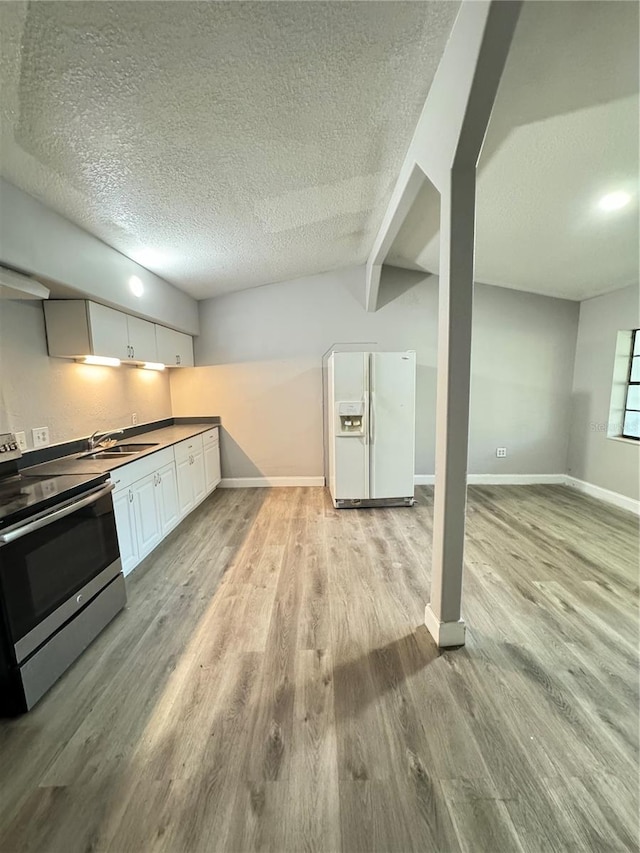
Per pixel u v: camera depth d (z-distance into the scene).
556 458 4.63
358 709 1.50
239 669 1.72
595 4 1.26
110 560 2.08
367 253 4.01
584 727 1.41
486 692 1.57
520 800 1.17
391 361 3.71
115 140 1.67
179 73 1.40
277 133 1.83
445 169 1.60
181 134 1.71
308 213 2.76
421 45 1.48
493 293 4.39
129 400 3.56
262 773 1.26
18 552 1.50
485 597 2.25
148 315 3.21
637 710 1.48
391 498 3.89
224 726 1.44
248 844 1.07
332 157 2.12
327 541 3.10
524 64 1.48
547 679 1.64
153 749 1.35
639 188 2.23
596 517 3.53
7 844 1.08
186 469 3.58
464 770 1.26
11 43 1.17
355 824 1.11
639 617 2.06
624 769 1.25
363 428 3.75
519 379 4.50
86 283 2.37
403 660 1.76
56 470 2.21
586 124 1.79
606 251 3.05
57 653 1.67
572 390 4.52
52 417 2.54
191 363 4.48
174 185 2.10
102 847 1.07
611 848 1.04
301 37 1.35
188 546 3.02
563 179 2.21
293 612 2.14
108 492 2.04
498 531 3.21
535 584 2.39
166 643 1.91
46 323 2.48
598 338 4.10
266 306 4.50
